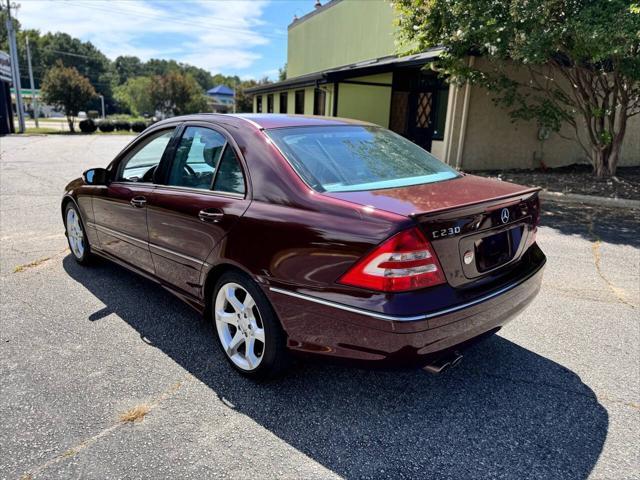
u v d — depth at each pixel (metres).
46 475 2.03
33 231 5.91
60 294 3.99
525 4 7.35
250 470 2.09
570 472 2.11
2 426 2.33
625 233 6.25
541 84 11.27
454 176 3.08
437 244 2.19
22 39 93.19
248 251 2.61
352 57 18.45
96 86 103.19
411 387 2.76
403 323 2.11
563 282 4.43
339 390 2.71
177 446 2.23
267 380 2.76
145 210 3.45
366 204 2.31
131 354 3.05
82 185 4.35
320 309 2.34
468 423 2.44
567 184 9.45
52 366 2.89
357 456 2.20
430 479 2.07
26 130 34.09
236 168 2.87
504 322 2.60
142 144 3.76
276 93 22.84
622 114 9.59
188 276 3.14
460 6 8.06
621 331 3.47
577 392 2.72
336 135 3.12
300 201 2.48
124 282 4.28
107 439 2.26
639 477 2.08
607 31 6.61
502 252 2.60
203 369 2.90
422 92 12.88
